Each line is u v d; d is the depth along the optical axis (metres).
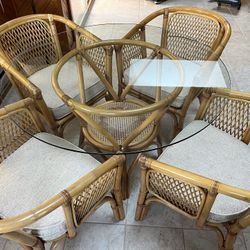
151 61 1.74
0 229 0.77
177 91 1.40
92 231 1.47
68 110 1.58
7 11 2.45
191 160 1.26
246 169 1.22
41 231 1.04
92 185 1.01
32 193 1.14
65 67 1.67
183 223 1.50
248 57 2.76
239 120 1.35
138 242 1.43
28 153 1.29
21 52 1.78
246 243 1.42
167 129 1.54
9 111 1.24
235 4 3.63
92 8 3.72
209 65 1.63
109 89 1.64
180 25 1.93
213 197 0.94
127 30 2.06
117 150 1.32
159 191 1.22
